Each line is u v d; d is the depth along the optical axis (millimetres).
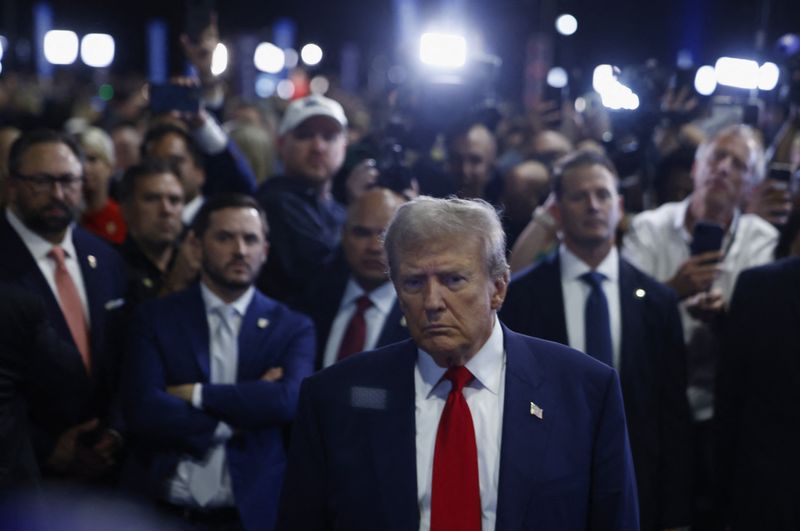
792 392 3395
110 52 25016
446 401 2324
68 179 3650
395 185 4082
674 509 3449
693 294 3855
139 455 3445
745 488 3455
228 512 3416
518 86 15094
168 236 4305
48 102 12672
